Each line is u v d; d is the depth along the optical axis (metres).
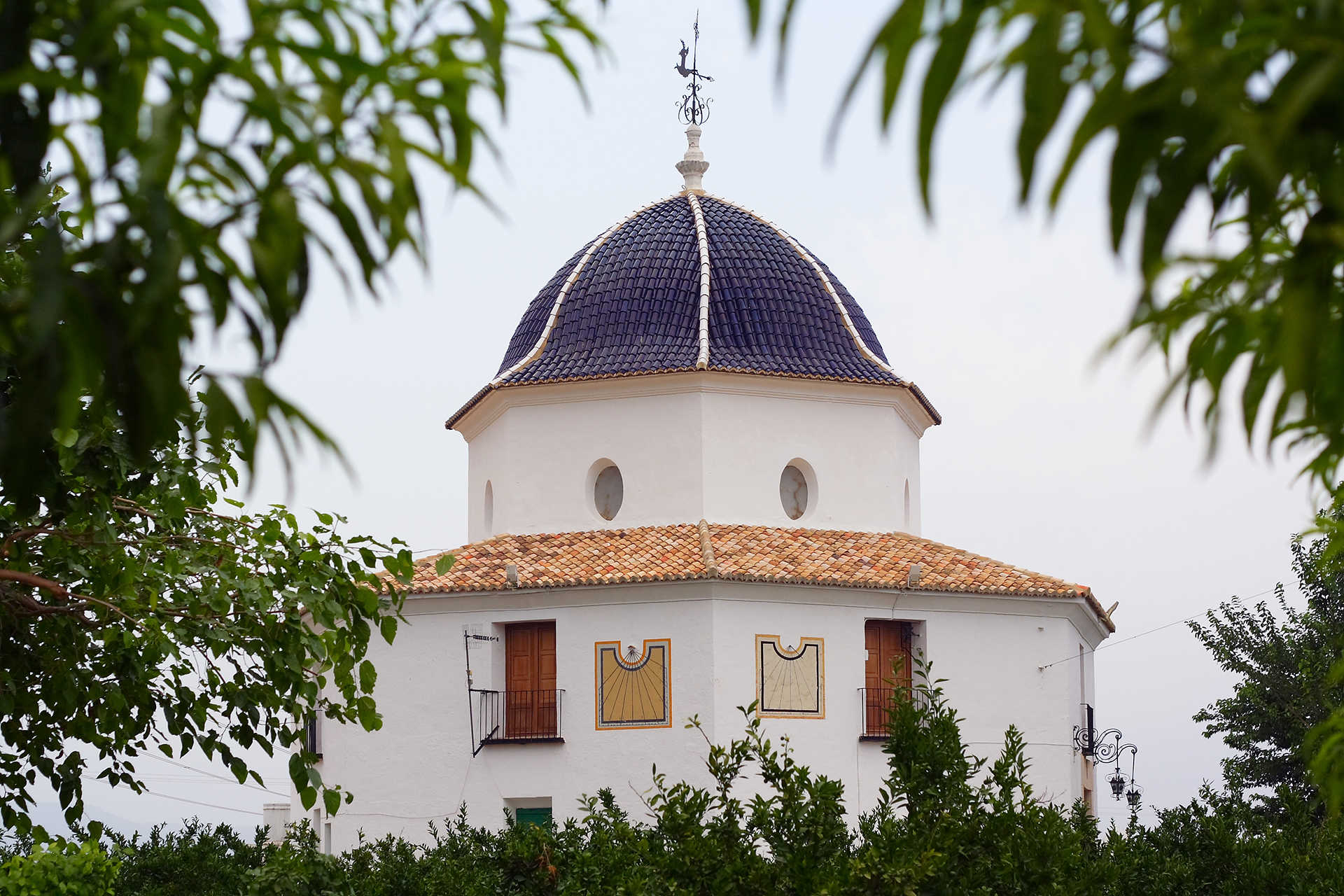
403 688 53.09
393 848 51.53
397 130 5.68
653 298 58.09
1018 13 4.26
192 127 5.66
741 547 52.91
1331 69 4.23
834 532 55.94
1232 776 64.25
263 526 20.22
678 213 62.06
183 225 5.58
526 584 52.03
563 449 56.34
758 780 50.00
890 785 28.25
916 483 61.50
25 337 6.17
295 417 6.08
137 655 19.55
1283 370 4.70
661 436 55.34
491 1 5.70
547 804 51.72
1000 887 26.41
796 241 62.28
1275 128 4.25
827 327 58.56
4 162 5.97
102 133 5.68
